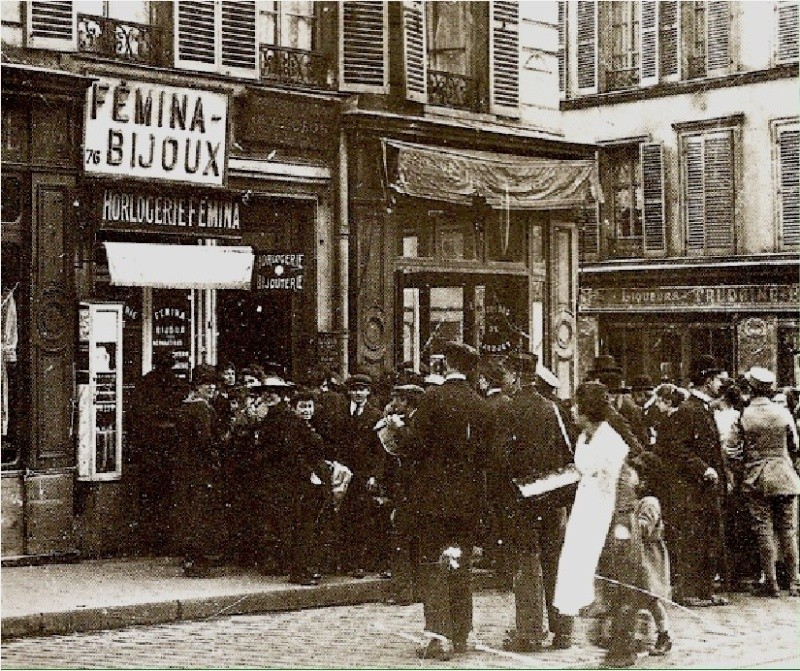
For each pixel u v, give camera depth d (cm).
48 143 1359
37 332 1347
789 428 1323
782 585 1373
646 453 1238
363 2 1688
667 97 2509
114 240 1466
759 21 2388
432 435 976
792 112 2352
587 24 2602
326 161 1648
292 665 938
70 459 1362
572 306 1975
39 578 1245
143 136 1445
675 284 2492
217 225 1529
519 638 991
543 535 994
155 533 1395
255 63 1567
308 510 1237
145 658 964
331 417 1309
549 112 1964
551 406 991
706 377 1345
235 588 1202
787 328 2358
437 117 1792
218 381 1386
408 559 1222
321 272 1645
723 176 2438
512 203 1817
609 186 2600
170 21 1490
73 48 1387
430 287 1791
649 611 987
